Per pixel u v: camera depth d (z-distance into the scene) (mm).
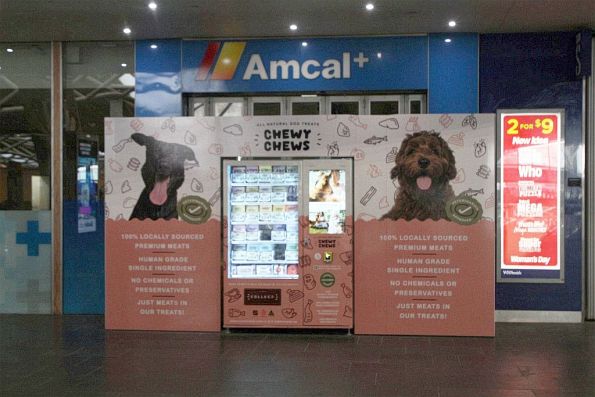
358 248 8578
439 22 9258
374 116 8492
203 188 8719
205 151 8703
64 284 10398
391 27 9516
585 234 9812
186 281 8805
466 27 9500
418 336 8570
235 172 8711
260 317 8625
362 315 8609
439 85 9859
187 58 10172
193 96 10375
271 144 8594
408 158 8469
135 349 7965
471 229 8453
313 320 8586
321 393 6223
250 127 8625
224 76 10133
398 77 9914
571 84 9719
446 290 8508
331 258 8539
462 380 6672
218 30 9711
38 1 8359
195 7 8578
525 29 9602
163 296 8859
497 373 6934
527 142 9742
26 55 10492
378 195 8523
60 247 10391
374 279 8570
